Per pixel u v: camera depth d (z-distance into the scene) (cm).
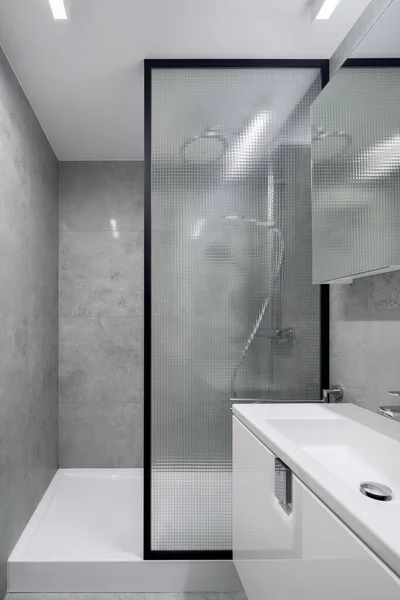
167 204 196
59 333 295
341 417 139
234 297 196
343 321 177
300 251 198
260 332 197
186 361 195
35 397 233
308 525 90
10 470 190
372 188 125
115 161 301
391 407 112
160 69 196
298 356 197
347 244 142
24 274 212
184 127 197
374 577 64
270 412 148
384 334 141
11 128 192
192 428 194
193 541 190
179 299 195
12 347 193
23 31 168
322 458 129
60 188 298
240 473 150
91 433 296
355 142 137
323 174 164
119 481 282
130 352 298
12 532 193
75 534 212
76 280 297
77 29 167
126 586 186
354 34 170
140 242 300
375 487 102
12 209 194
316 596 86
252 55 193
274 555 112
